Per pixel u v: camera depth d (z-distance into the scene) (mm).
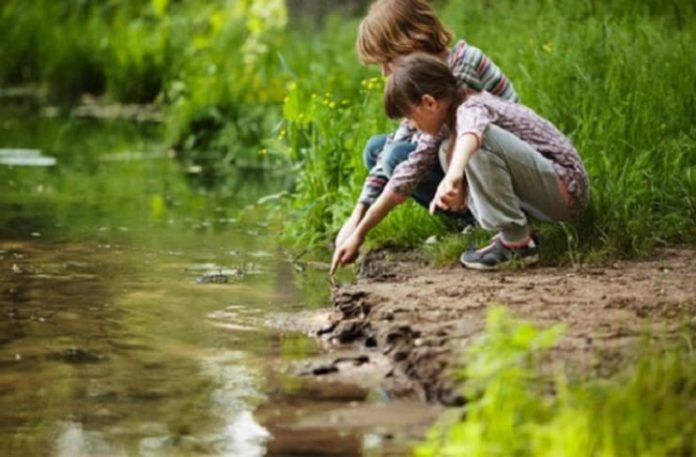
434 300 6477
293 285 7605
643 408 4562
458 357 5469
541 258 7406
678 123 9250
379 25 7621
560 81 9781
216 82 15164
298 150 10328
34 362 5992
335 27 18047
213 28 20031
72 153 14203
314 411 5273
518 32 11430
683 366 5047
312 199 9336
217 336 6438
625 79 9523
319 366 5809
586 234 7668
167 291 7426
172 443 4957
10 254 8430
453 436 4453
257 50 16938
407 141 7633
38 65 22156
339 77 12867
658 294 6488
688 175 8375
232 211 10484
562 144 7387
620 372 5105
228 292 7410
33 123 17109
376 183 7562
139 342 6324
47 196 11055
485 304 6344
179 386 5637
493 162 7137
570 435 4281
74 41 21422
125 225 9664
